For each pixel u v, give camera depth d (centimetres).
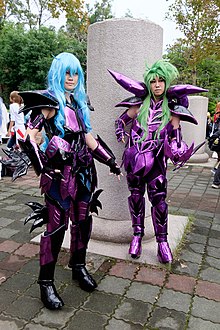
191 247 350
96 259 310
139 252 307
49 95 218
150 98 290
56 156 222
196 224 421
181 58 2261
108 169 332
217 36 1695
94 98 334
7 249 334
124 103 294
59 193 229
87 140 251
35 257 318
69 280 277
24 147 215
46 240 237
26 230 385
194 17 1745
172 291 266
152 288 270
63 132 224
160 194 296
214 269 305
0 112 684
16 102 670
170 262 300
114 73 288
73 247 262
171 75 278
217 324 230
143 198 308
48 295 240
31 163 219
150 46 324
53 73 224
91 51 332
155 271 294
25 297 254
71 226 261
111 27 315
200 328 226
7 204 486
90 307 243
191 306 249
